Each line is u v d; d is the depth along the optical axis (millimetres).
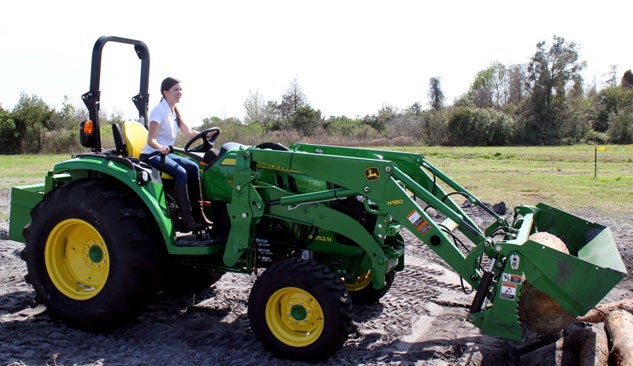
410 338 4883
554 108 46344
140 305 4820
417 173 5445
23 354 4375
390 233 4668
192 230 4961
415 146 42688
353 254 4914
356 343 4770
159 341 4711
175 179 4953
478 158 27281
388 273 5516
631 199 13031
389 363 4352
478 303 4270
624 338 4242
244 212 4734
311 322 4395
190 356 4414
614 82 69625
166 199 5160
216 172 5082
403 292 6191
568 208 11859
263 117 48531
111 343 4660
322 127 45000
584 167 21859
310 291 4312
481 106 56406
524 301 4262
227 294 6008
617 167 21906
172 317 5316
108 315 4738
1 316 5211
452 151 33375
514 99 56375
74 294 4949
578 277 4008
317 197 4617
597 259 4602
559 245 4543
